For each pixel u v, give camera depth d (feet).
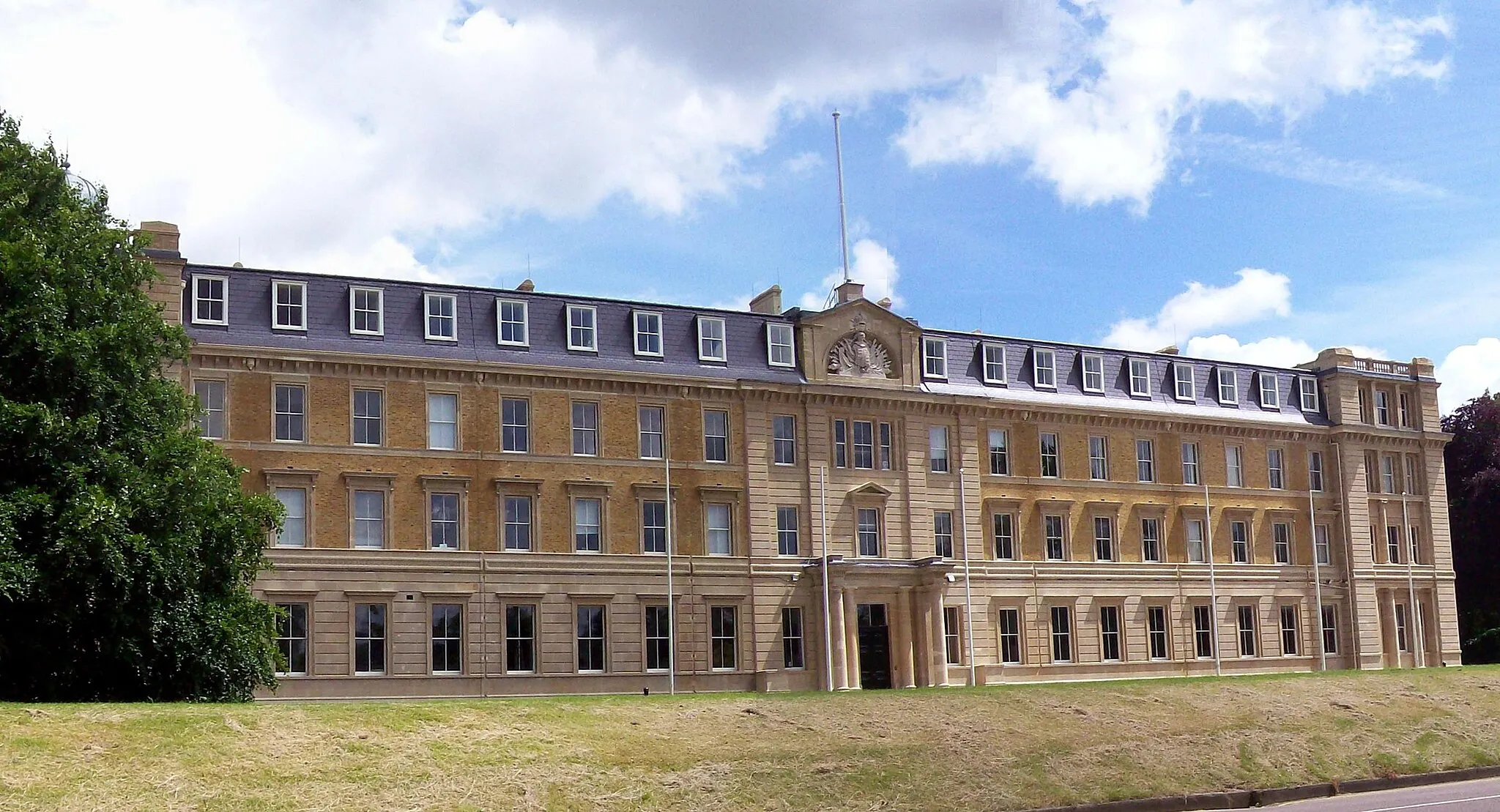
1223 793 117.91
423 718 111.24
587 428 222.07
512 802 96.02
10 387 134.92
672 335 232.53
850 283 250.57
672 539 224.74
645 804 99.66
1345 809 110.32
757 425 233.76
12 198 142.00
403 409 209.67
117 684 140.05
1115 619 263.29
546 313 223.92
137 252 157.58
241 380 200.03
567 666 213.66
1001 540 254.88
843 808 104.32
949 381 255.09
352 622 201.26
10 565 123.13
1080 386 270.05
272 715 106.52
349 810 91.04
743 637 226.38
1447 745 140.77
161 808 86.79
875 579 234.17
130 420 143.95
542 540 215.51
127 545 133.69
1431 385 307.78
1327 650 286.66
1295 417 292.81
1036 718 133.90
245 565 154.71
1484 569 331.16
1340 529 290.97
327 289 209.87
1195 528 276.00
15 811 82.79
